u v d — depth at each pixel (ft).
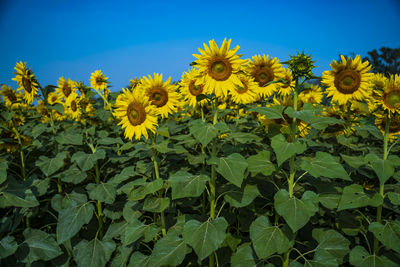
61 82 19.43
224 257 10.57
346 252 9.37
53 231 13.55
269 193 11.87
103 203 13.46
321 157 8.87
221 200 13.46
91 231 13.23
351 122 14.25
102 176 16.07
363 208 13.39
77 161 11.47
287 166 12.35
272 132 10.53
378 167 8.27
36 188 11.97
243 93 14.49
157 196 10.58
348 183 13.37
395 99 9.31
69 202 12.12
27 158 14.99
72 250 11.64
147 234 9.87
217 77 9.57
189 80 14.14
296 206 8.02
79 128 19.30
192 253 11.46
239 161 8.94
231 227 12.41
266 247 8.36
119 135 17.92
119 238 12.48
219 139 14.38
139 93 10.32
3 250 9.90
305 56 8.68
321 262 8.73
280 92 16.56
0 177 10.23
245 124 16.65
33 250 10.61
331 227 12.14
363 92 12.93
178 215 12.31
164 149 9.88
